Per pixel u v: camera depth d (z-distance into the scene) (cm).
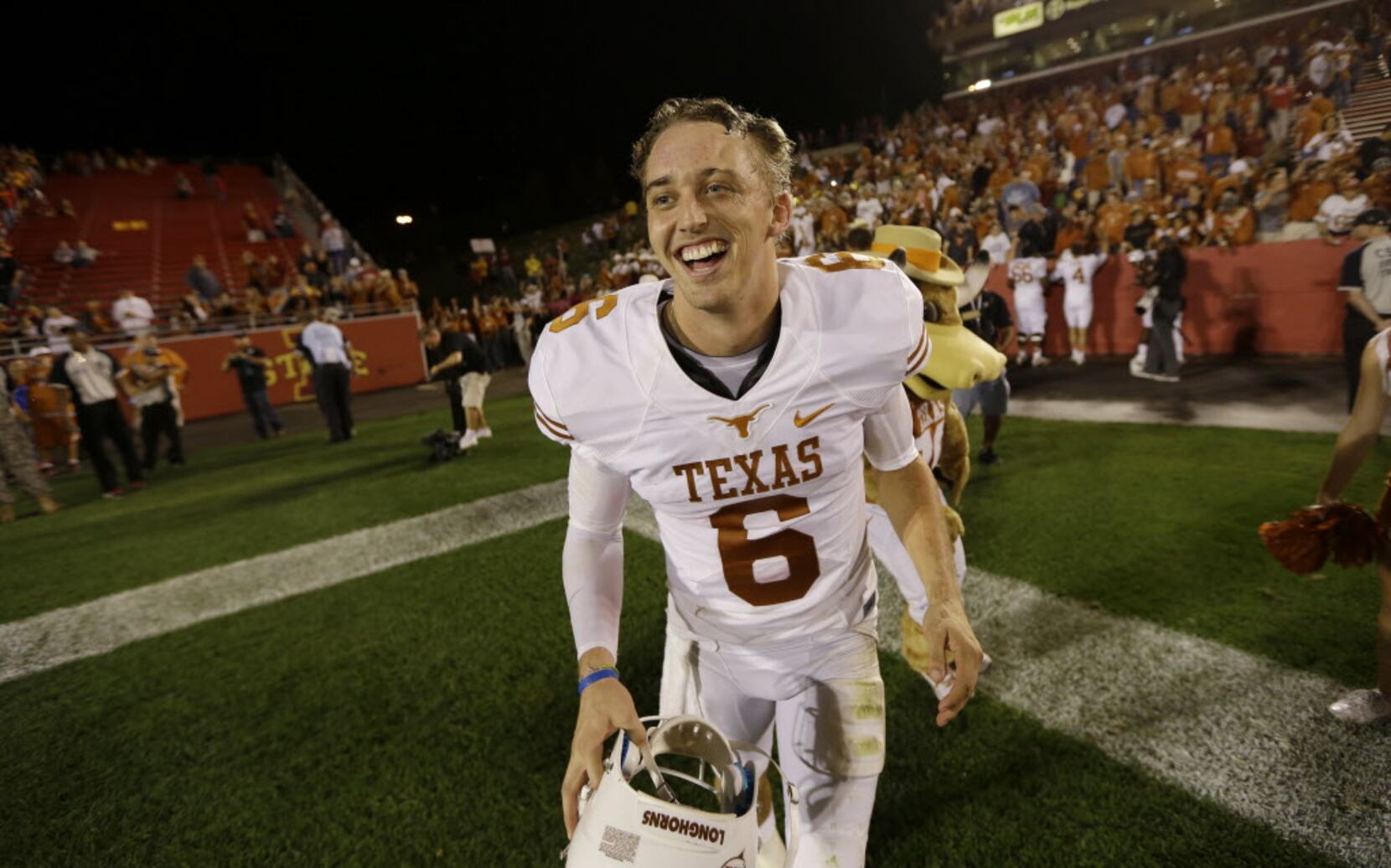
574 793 128
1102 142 1345
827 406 131
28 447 712
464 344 762
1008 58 2281
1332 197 824
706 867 112
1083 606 325
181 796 258
